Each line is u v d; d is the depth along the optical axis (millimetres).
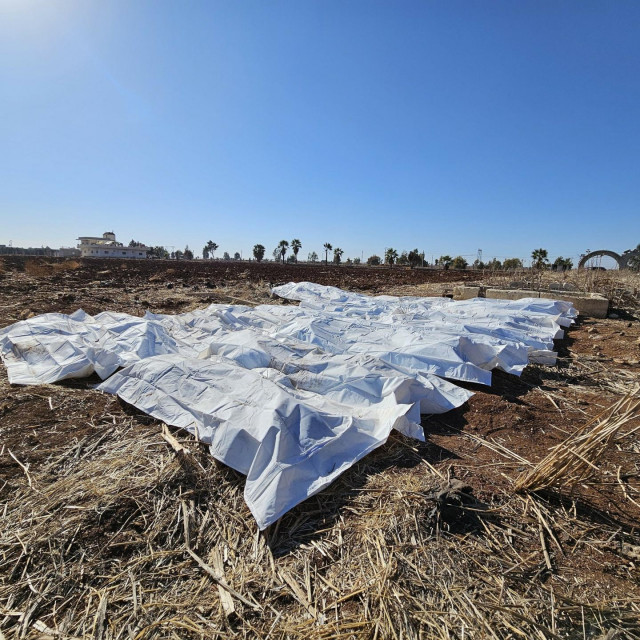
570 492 2756
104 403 4070
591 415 4070
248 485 2559
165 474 2775
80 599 1930
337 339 5914
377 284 19594
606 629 1798
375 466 3029
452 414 4066
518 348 5605
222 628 1786
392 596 1914
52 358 5035
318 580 2035
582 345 6969
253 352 4812
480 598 1936
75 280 16641
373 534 2312
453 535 2334
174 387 3867
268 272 27219
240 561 2150
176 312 9828
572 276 18438
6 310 8859
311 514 2498
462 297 13141
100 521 2369
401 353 5133
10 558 2137
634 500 2707
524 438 3574
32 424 3619
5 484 2742
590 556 2236
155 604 1898
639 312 10086
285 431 2822
